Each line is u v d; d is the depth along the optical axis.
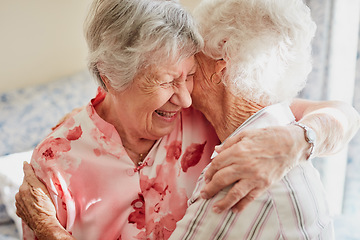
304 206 1.03
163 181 1.33
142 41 1.05
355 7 2.55
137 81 1.12
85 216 1.29
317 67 2.66
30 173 1.32
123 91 1.16
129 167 1.29
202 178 1.11
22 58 2.71
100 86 1.23
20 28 2.67
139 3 1.06
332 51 2.61
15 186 2.22
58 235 1.16
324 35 2.60
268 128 1.04
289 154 1.01
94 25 1.12
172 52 1.06
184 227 1.07
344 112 1.36
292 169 1.08
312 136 1.05
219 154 1.01
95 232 1.28
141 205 1.30
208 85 1.22
